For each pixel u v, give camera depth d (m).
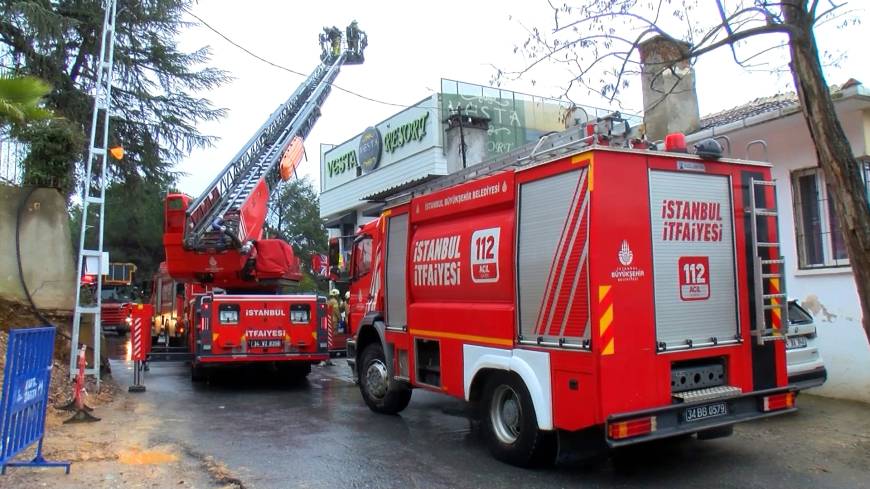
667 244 5.53
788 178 9.39
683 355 5.46
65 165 11.61
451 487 5.46
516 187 6.05
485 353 6.32
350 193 24.72
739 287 5.90
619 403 5.08
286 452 6.62
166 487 5.39
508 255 6.07
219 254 12.34
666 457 6.28
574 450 5.50
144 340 11.12
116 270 29.05
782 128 9.31
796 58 5.05
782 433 7.04
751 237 6.05
